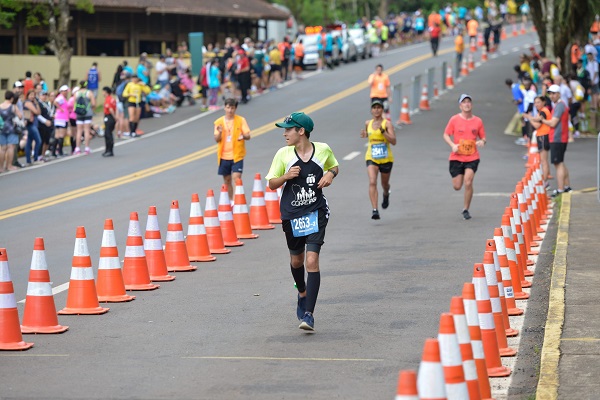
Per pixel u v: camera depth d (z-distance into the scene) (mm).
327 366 21438
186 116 93375
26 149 66688
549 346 22141
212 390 19750
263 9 138125
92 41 118062
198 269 33812
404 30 189375
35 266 25219
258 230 42688
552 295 27281
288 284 30844
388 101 85250
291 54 122750
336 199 49844
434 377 13445
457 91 109250
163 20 121000
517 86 74688
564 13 84500
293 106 97062
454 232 39750
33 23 92062
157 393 19609
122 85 81062
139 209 47031
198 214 35469
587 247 34406
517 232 30844
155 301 28703
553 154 49562
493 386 20156
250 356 22359
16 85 63906
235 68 101125
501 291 24156
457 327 17203
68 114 72000
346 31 141250
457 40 121625
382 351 22641
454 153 43031
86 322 26141
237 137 45562
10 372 21312
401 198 49938
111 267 28781
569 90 70375
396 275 31578
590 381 19531
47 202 49969
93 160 68000
